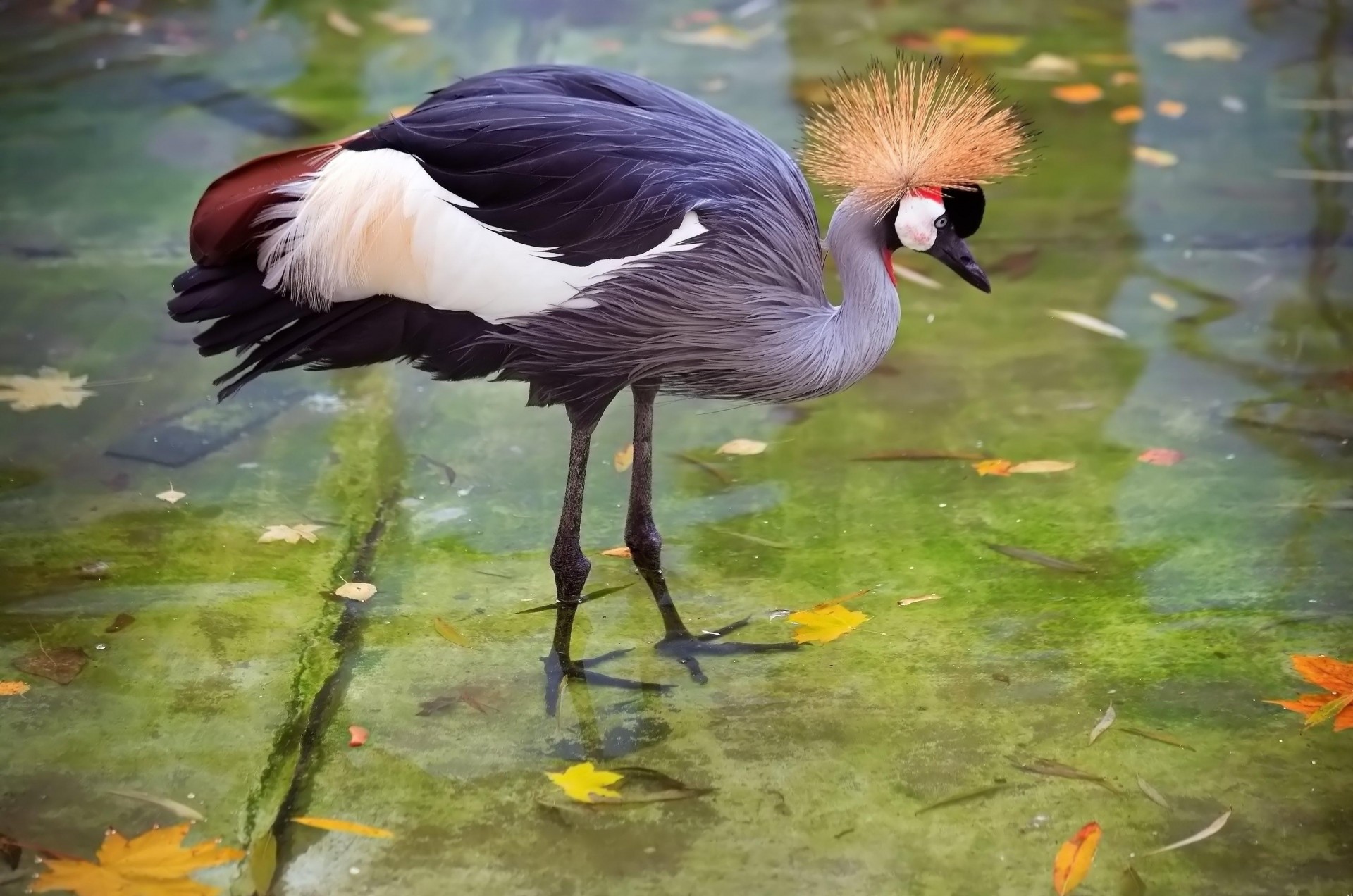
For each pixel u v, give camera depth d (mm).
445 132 6109
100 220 10250
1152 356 8805
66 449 7836
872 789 5566
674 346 6309
